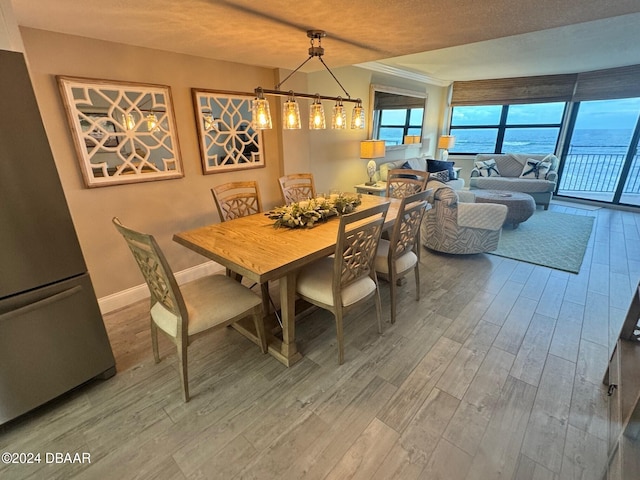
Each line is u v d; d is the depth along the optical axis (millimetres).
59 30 1947
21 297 1426
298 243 1903
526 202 4293
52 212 1462
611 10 1697
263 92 1954
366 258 1958
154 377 1848
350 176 4777
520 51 4090
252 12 1712
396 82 5336
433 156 7125
